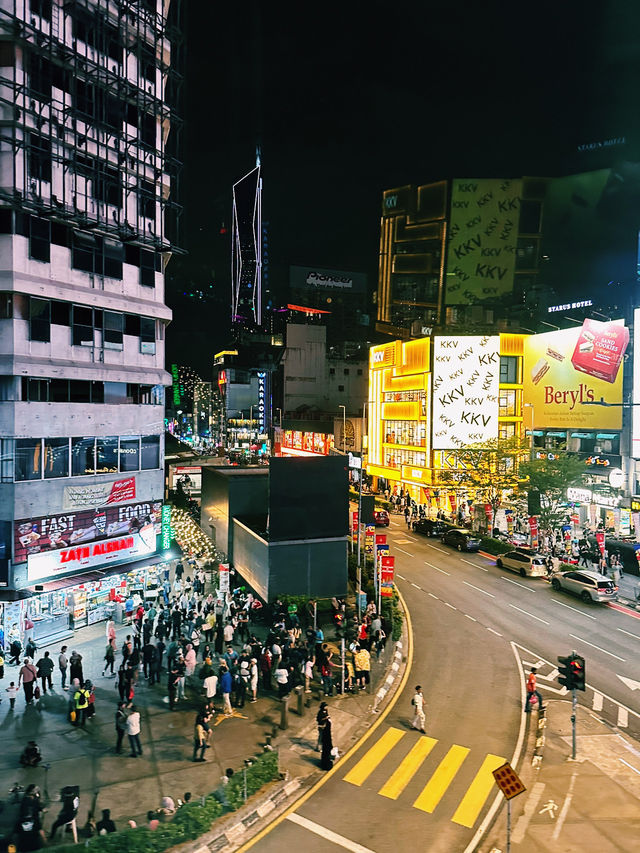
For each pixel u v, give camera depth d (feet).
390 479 248.52
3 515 82.38
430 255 561.02
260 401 446.60
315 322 479.41
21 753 57.11
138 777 53.42
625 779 54.90
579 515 172.35
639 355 156.46
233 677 71.00
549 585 122.11
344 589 103.91
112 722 64.08
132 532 100.94
